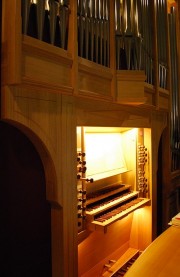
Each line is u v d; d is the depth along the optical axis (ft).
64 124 6.44
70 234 6.59
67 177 6.52
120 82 7.91
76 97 6.83
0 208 7.22
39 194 6.73
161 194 12.76
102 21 7.42
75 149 6.80
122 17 8.19
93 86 7.07
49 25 5.75
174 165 13.35
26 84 5.21
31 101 5.59
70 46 6.29
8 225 7.21
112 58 7.80
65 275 6.43
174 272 5.07
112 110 8.28
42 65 5.56
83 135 7.56
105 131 9.73
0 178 7.14
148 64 9.70
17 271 7.18
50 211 6.65
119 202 8.98
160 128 11.64
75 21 6.30
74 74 6.28
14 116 5.24
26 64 5.22
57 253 6.48
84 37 6.81
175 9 13.48
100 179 8.50
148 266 5.29
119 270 9.33
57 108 6.24
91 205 8.27
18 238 7.14
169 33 12.42
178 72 13.35
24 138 6.81
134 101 7.94
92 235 8.67
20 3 5.02
